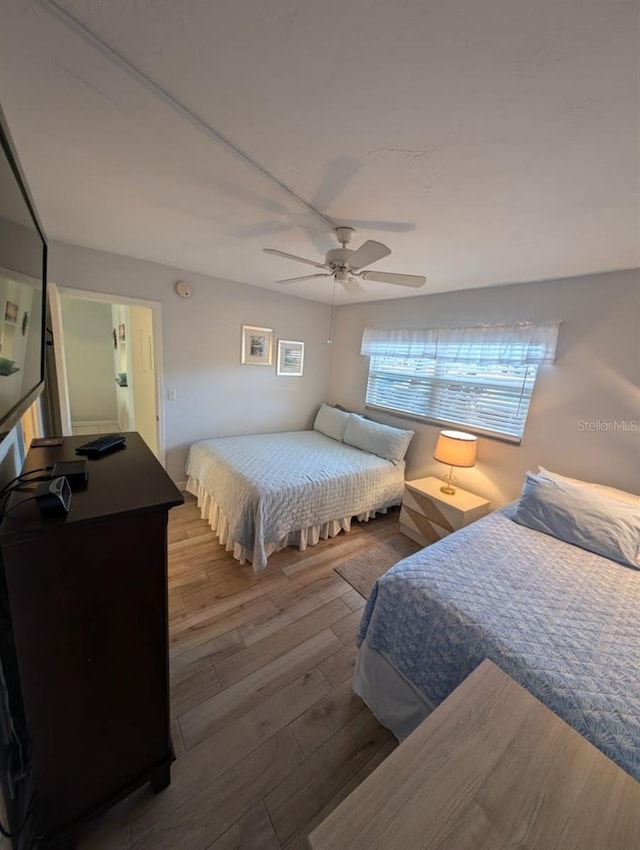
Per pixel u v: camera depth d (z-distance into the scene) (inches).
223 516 106.3
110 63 35.1
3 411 29.7
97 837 41.3
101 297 108.0
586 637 47.2
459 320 120.3
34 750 35.2
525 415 103.5
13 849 32.1
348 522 120.3
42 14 30.3
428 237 75.4
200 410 139.7
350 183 55.9
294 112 40.8
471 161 47.9
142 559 37.0
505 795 25.5
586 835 23.5
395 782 26.0
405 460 141.6
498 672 37.2
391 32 30.1
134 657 39.2
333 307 173.0
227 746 52.1
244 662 66.9
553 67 32.0
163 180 59.0
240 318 142.2
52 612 33.3
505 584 57.4
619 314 84.7
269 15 29.4
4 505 33.4
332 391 179.0
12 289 33.6
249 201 64.8
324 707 59.4
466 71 33.4
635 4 25.8
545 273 92.4
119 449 52.3
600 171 47.6
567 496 78.5
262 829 43.1
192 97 39.4
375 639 56.8
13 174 34.4
